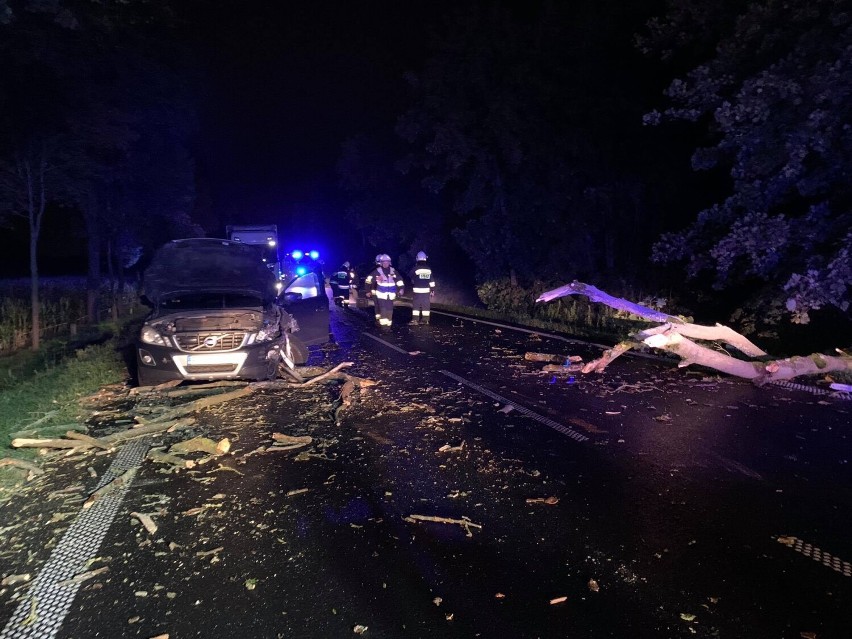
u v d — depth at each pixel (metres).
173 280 9.97
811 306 9.98
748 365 8.40
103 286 21.75
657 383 8.78
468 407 7.56
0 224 11.83
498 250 22.19
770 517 4.50
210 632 3.16
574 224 19.95
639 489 5.01
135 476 5.35
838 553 3.99
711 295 15.92
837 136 9.34
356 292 22.47
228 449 5.96
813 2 9.10
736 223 10.45
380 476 5.32
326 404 7.69
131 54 13.30
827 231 10.03
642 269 18.53
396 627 3.20
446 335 13.99
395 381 9.03
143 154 16.69
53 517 4.55
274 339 8.56
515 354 11.27
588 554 3.96
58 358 11.08
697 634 3.16
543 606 3.39
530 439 6.31
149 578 3.69
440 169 23.48
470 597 3.47
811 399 7.83
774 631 3.19
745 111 9.52
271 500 4.82
